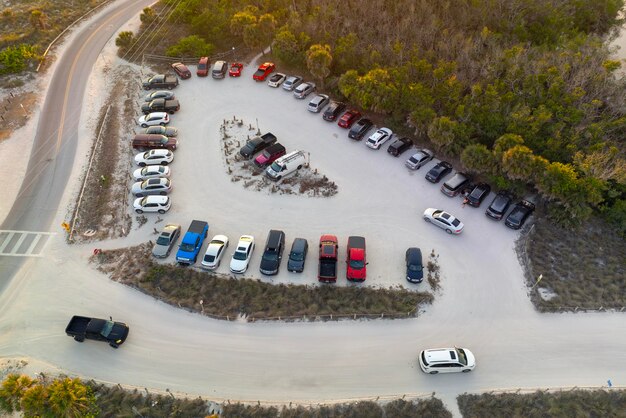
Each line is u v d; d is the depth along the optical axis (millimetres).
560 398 33562
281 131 57531
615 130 50906
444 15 69562
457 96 54156
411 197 49281
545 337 37656
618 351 36781
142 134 54688
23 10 78938
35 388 29984
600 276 41969
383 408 33281
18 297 40469
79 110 61156
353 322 38625
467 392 34344
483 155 48188
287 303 39688
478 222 46750
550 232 45688
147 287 40656
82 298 40344
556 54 59531
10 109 60750
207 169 52531
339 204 48500
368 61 61469
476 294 40719
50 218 47469
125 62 69812
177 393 34125
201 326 38375
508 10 69188
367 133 56750
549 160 49125
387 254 43875
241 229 46062
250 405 33375
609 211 46812
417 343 37281
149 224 46594
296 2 74375
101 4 84812
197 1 76625
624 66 66062
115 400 33406
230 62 70500
